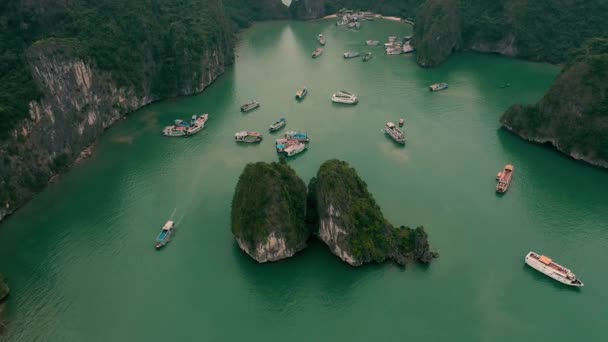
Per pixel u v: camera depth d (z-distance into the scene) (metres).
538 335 102.50
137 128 185.38
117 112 189.62
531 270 117.12
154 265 121.69
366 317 107.94
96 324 107.62
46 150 155.00
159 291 114.94
